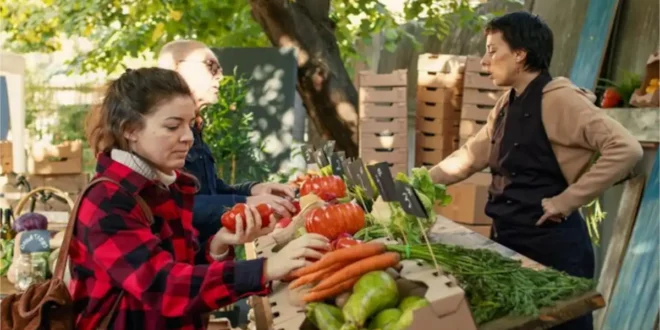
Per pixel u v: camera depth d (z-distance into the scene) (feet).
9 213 14.90
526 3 24.88
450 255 8.09
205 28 27.40
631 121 15.08
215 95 12.56
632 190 15.02
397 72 22.72
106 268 7.10
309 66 25.27
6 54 23.24
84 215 7.26
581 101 11.88
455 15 30.17
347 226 9.16
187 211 8.00
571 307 7.57
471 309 7.32
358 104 25.77
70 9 28.68
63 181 22.65
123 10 30.63
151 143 7.29
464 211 19.25
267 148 23.67
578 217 12.41
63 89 46.09
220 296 7.08
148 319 7.40
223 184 13.15
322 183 11.57
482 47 29.40
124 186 7.30
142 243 7.15
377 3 27.50
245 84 23.67
